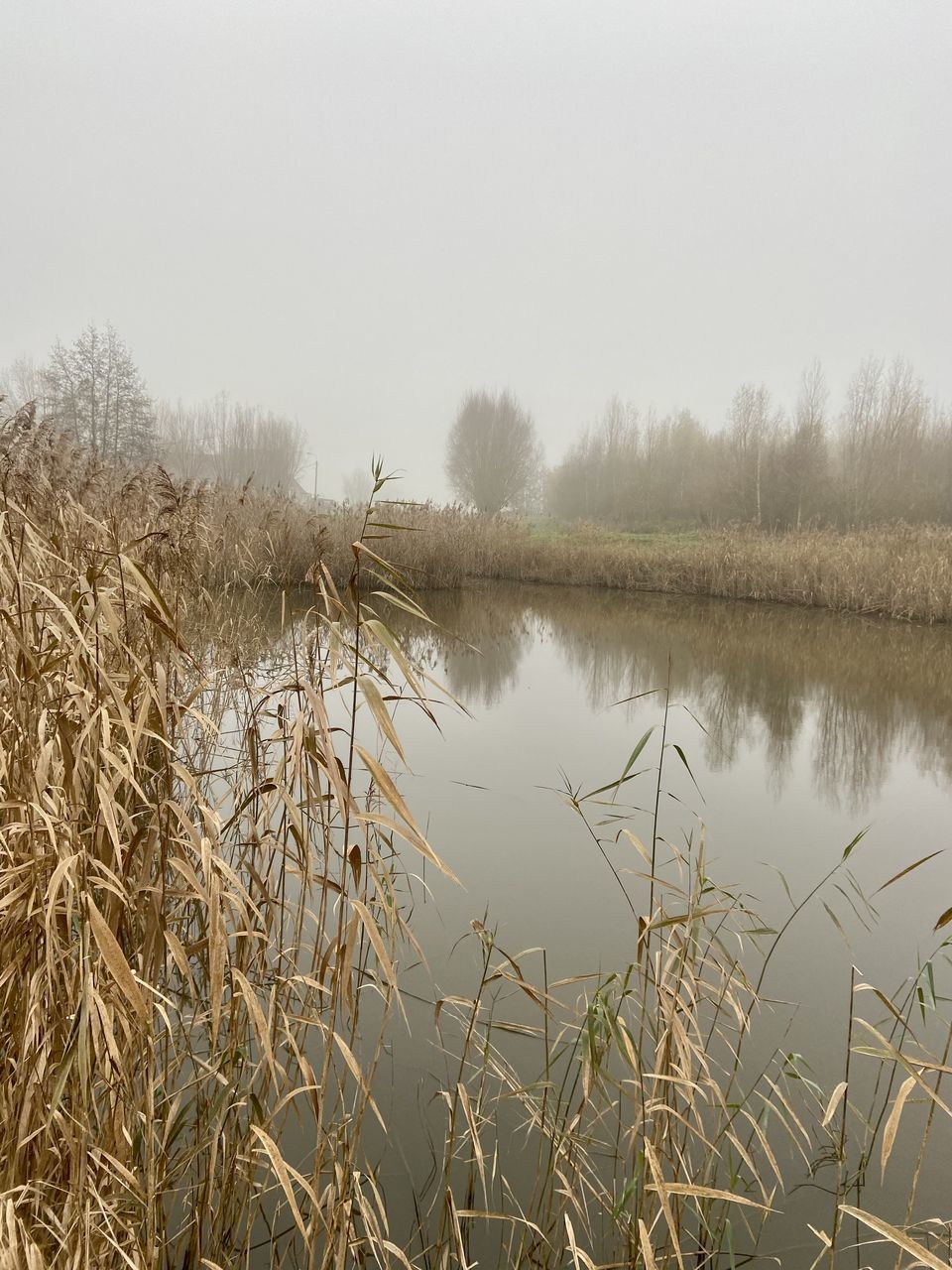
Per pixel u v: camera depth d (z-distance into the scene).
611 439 42.53
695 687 7.89
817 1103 2.21
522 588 16.95
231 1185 1.64
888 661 9.38
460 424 50.16
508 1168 1.96
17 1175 1.31
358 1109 2.10
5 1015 1.41
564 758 5.46
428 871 3.58
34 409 2.50
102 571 1.62
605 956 2.90
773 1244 1.76
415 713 6.46
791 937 3.17
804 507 27.84
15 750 1.77
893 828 4.41
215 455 39.38
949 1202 1.89
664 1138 1.78
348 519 13.21
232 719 4.41
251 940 1.77
